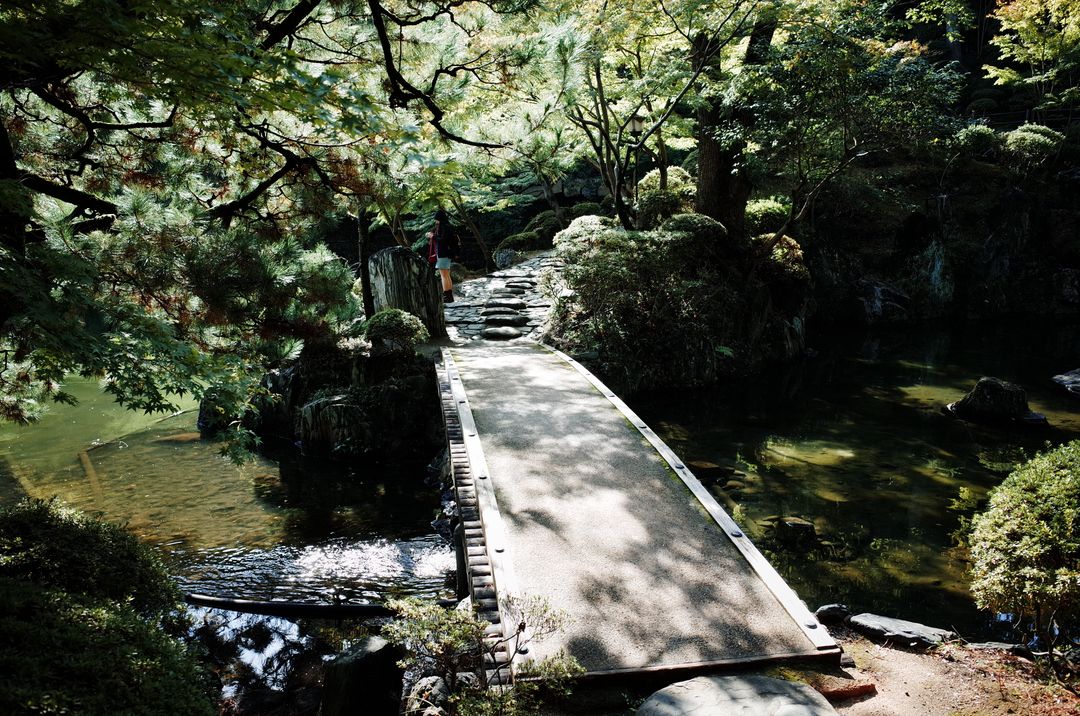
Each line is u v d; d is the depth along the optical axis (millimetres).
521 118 5348
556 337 11586
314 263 5449
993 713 3561
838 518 7176
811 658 3816
